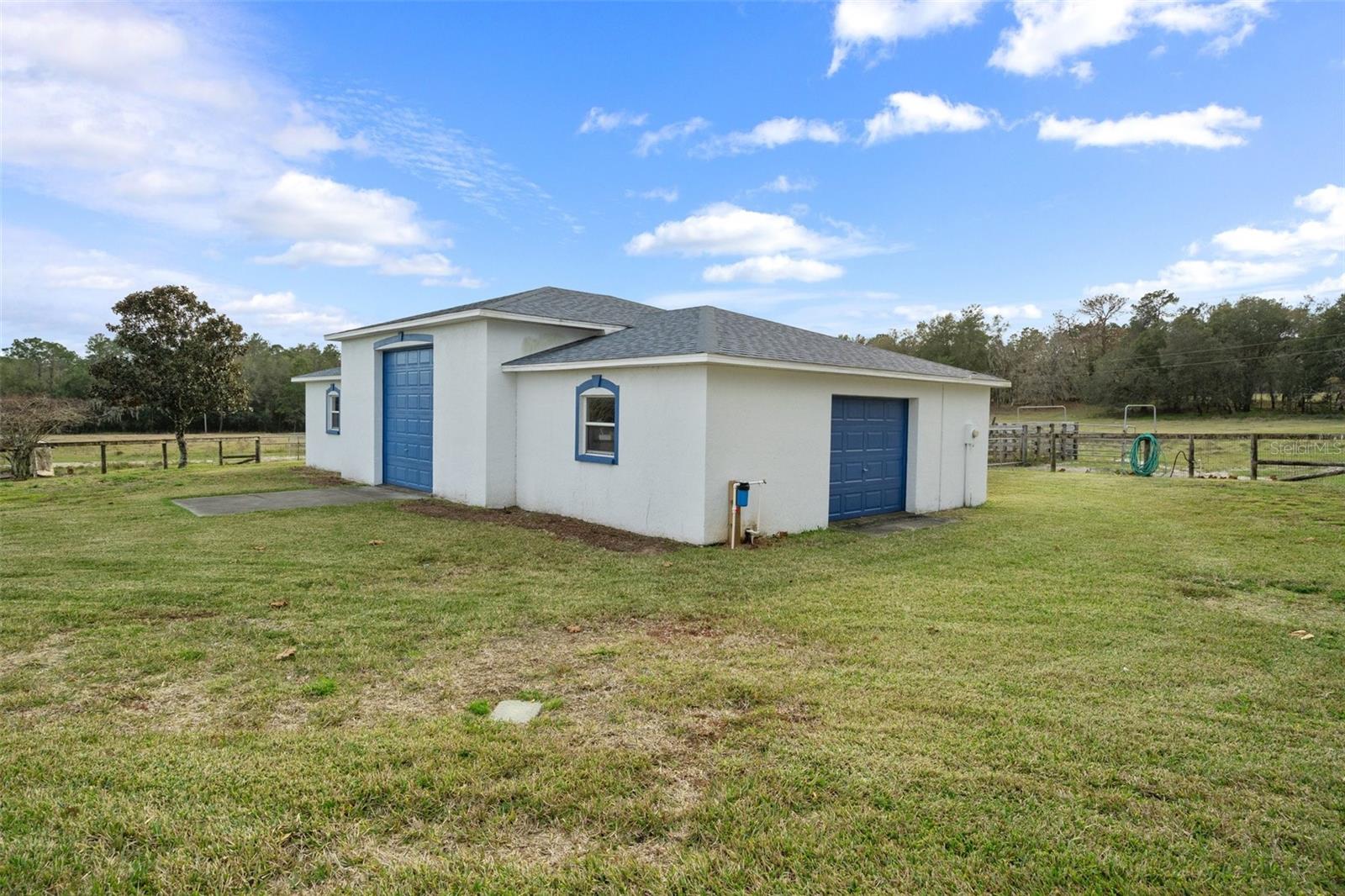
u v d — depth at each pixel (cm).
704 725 368
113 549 798
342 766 320
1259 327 5609
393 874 247
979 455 1296
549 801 294
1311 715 382
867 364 1073
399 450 1408
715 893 240
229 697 400
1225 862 257
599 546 862
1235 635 521
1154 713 384
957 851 262
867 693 409
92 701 392
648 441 935
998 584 675
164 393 1989
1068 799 297
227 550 798
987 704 393
